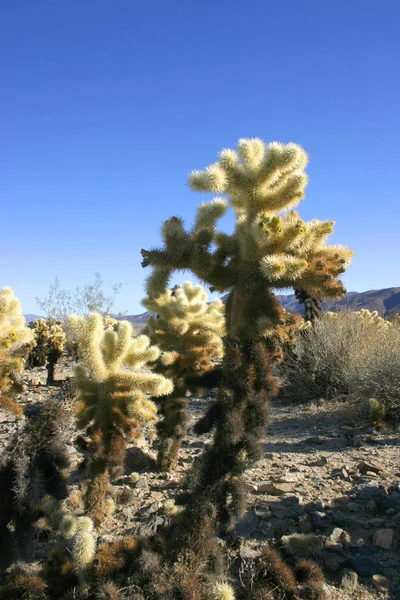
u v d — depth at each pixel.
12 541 3.25
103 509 4.27
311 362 10.54
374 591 3.21
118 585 2.90
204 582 3.00
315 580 3.18
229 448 3.11
